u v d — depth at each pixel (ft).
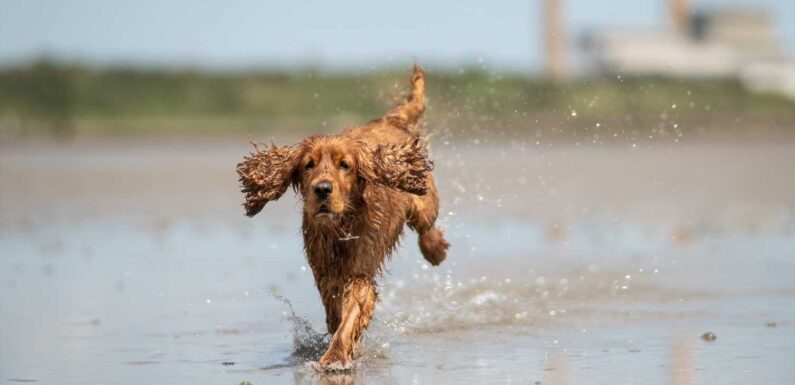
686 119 153.79
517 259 45.93
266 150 30.22
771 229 53.83
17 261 46.80
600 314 33.65
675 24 298.35
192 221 61.57
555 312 34.22
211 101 182.09
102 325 33.22
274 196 29.81
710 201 68.80
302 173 29.40
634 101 136.77
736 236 51.57
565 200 70.33
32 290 39.65
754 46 298.97
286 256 47.96
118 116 179.11
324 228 28.99
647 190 77.10
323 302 30.07
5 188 83.87
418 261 45.62
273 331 32.32
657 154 118.32
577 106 131.85
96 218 63.26
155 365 27.91
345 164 28.73
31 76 181.68
